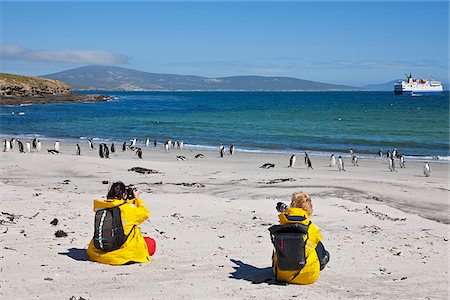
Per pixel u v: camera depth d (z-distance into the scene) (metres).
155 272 6.99
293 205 6.92
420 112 86.31
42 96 132.75
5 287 6.10
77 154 30.66
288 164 27.80
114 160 23.33
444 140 44.25
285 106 115.50
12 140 34.09
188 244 9.05
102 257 7.34
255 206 13.43
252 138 45.47
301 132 50.81
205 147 37.97
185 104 128.75
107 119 69.50
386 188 17.66
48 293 5.91
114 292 6.02
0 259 7.43
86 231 9.77
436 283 7.14
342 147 39.16
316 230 6.68
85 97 138.38
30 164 21.84
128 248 7.32
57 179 18.80
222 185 17.98
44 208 12.27
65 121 65.56
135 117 73.94
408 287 6.89
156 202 13.60
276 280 6.74
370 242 9.98
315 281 6.84
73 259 7.55
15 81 128.38
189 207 13.02
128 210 7.36
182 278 6.75
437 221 13.88
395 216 13.35
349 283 6.97
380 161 30.52
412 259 8.65
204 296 5.99
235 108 105.56
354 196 16.22
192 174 20.80
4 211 11.69
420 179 22.67
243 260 7.95
